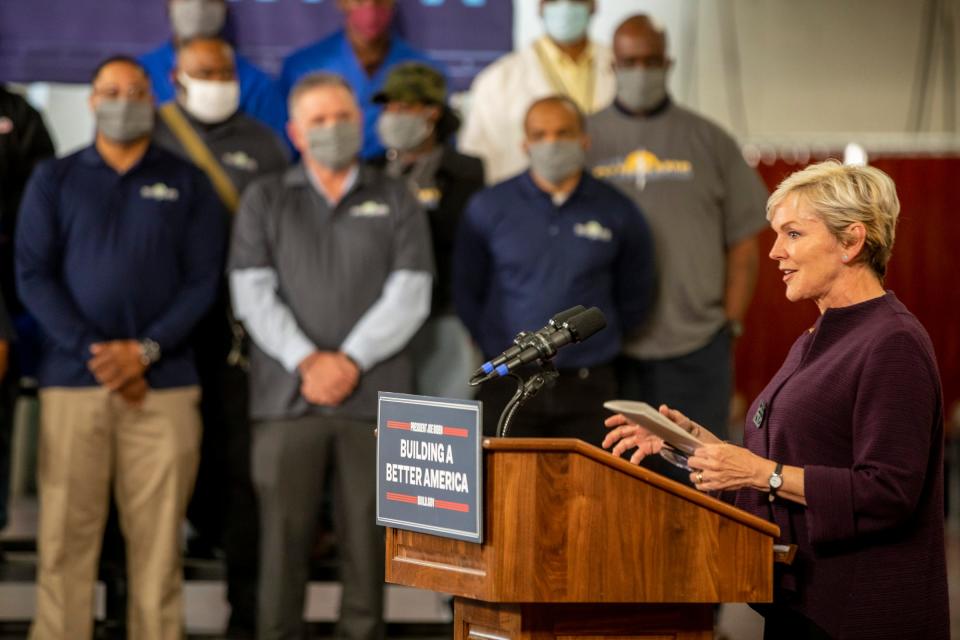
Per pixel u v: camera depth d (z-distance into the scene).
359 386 8.22
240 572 8.73
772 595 4.39
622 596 4.17
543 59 10.08
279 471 8.17
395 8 10.09
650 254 8.78
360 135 8.39
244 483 8.71
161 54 9.95
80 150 8.34
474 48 10.13
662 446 5.07
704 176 9.10
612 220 8.63
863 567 4.45
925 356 4.41
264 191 8.41
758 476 4.40
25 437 13.45
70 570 8.09
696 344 8.96
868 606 4.43
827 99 14.20
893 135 14.26
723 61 14.15
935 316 14.20
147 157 8.34
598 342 8.49
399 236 8.45
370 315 8.30
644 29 9.02
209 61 8.89
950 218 14.17
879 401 4.37
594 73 10.09
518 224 8.56
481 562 4.17
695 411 8.99
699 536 4.22
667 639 4.33
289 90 9.91
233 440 8.72
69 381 8.09
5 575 9.11
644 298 8.78
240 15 10.02
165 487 8.13
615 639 4.30
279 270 8.35
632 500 4.18
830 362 4.55
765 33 14.15
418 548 4.38
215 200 8.51
